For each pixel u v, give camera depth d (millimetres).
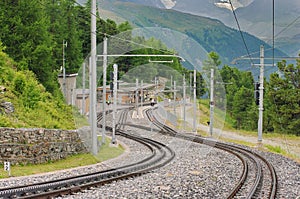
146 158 22656
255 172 19641
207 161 22750
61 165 20781
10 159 19484
